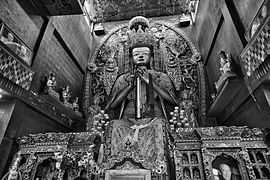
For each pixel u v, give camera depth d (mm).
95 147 5746
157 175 4570
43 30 7098
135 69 8430
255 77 4797
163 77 8359
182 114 7051
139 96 6844
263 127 4930
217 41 8039
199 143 5461
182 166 5184
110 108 7504
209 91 9109
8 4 5391
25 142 5520
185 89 9219
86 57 11125
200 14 9930
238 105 6012
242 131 5238
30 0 6285
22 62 5418
